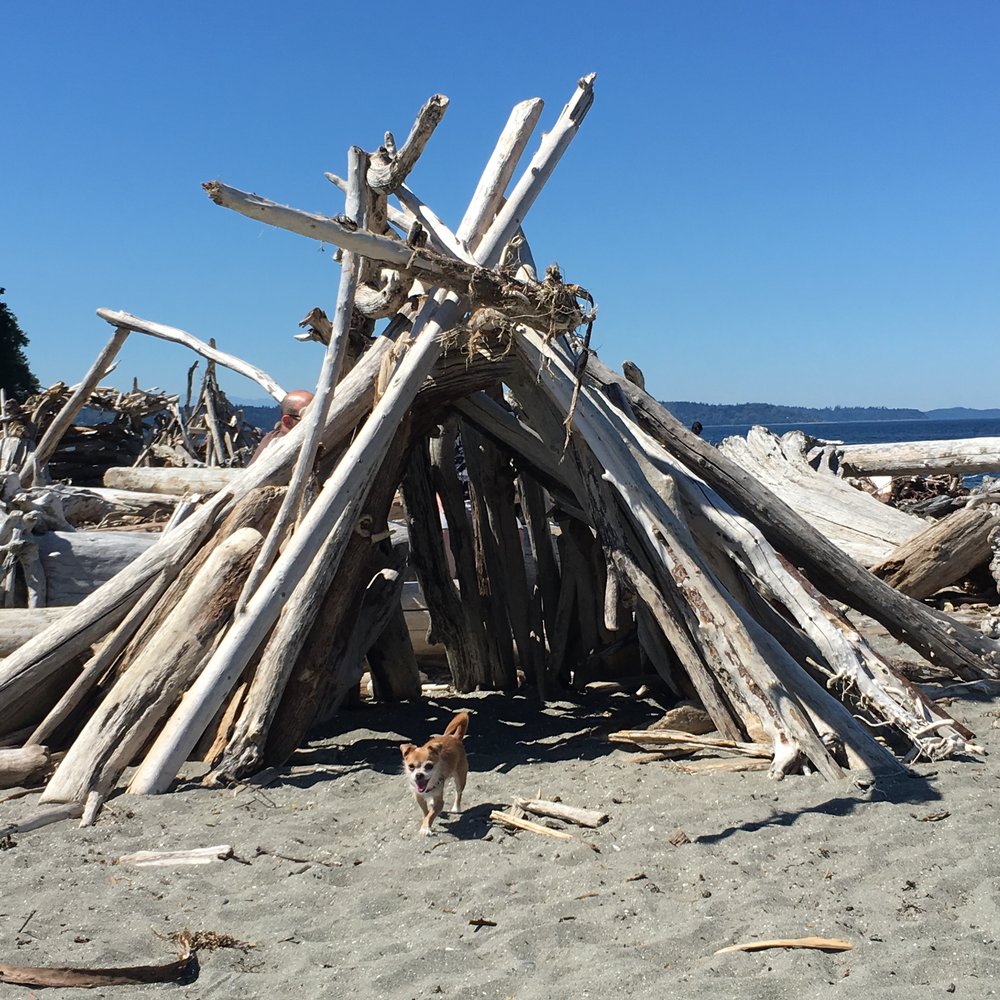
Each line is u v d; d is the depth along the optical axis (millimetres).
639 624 8516
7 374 52406
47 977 3928
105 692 7148
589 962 4031
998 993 3660
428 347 7809
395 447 8250
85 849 5383
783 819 5641
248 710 6754
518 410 9688
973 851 5086
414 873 5039
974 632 9539
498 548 9680
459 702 9273
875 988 3707
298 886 4875
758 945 4121
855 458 16078
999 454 15062
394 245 6844
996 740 7391
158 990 3938
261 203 6277
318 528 7082
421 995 3805
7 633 7809
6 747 6832
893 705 7027
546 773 6711
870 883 4781
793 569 7715
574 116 9062
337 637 7672
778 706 6805
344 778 6551
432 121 7344
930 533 11562
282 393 10242
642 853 5188
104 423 19031
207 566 7129
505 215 8555
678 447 8867
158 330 11367
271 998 3842
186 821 5805
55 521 9023
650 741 7066
